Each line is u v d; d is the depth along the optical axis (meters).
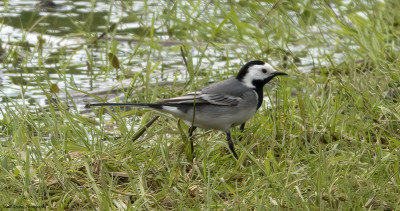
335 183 9.02
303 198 8.64
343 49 16.86
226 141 10.95
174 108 10.48
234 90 10.70
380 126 11.13
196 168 9.39
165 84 14.83
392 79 13.34
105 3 22.09
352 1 18.30
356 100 12.05
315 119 11.37
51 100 12.75
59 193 9.14
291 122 10.81
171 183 9.00
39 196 9.02
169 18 17.88
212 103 10.52
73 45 18.45
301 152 10.18
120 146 10.48
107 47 16.70
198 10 17.39
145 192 8.73
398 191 8.83
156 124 11.48
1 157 10.12
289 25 17.14
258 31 17.64
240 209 8.30
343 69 14.83
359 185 8.64
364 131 10.95
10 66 16.69
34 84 15.26
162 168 9.78
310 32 17.50
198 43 18.41
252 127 11.07
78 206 8.84
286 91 12.36
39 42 16.94
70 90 14.80
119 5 19.70
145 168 9.72
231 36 17.98
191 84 13.54
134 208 8.42
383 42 16.11
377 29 16.58
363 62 15.89
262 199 8.26
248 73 11.04
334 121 10.88
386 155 9.70
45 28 19.28
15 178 9.54
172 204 8.73
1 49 17.52
